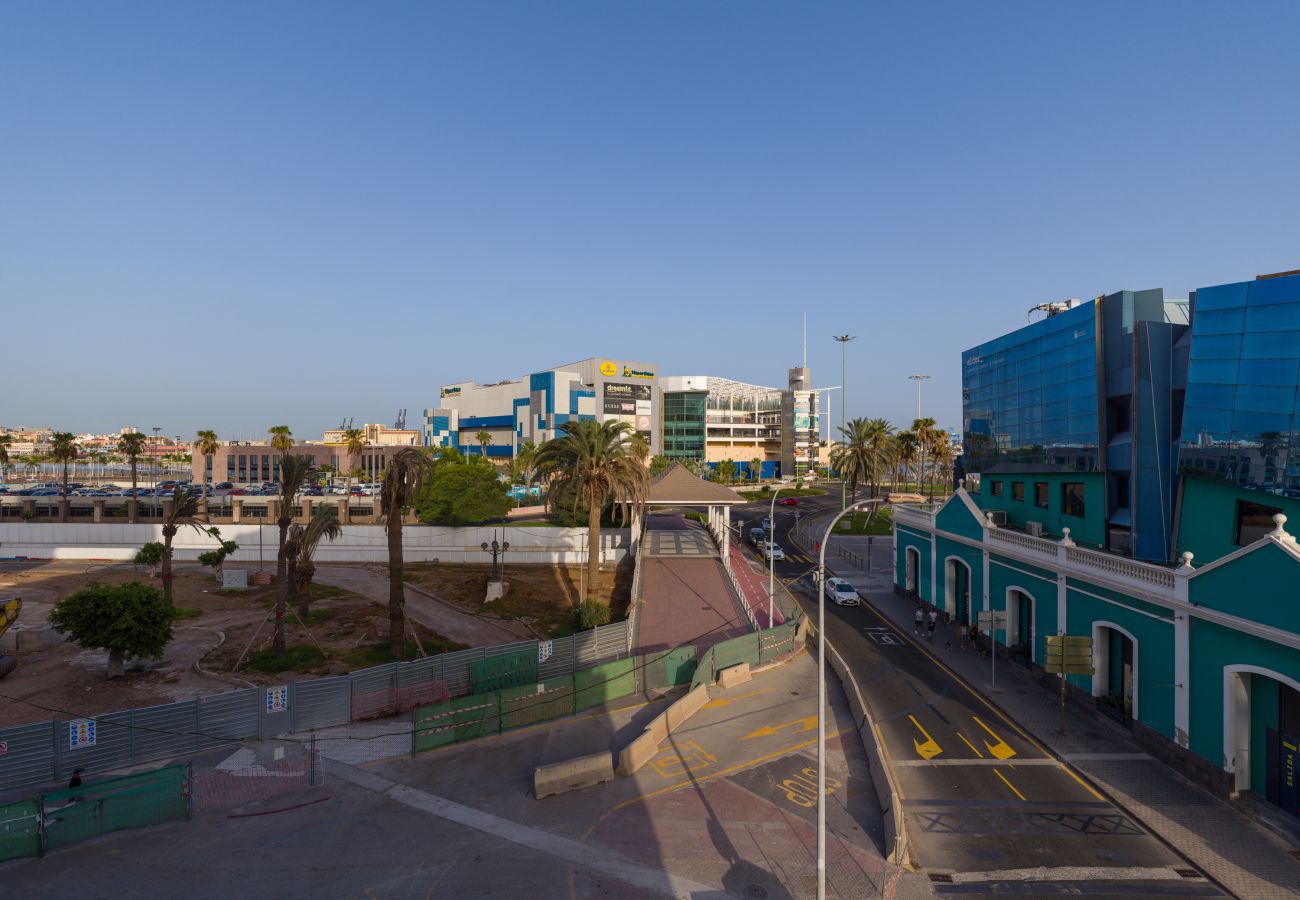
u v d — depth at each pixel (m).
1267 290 25.33
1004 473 45.38
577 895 16.47
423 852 18.28
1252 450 25.62
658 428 166.75
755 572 60.72
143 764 23.31
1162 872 17.61
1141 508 31.34
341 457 162.38
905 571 52.00
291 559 50.91
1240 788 21.30
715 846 18.83
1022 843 19.05
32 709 27.88
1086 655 27.19
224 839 18.81
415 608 47.19
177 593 50.94
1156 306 32.50
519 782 22.61
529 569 62.44
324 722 26.94
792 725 27.98
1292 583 19.27
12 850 17.62
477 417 189.88
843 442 103.75
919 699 30.88
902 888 16.94
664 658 32.94
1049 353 39.00
